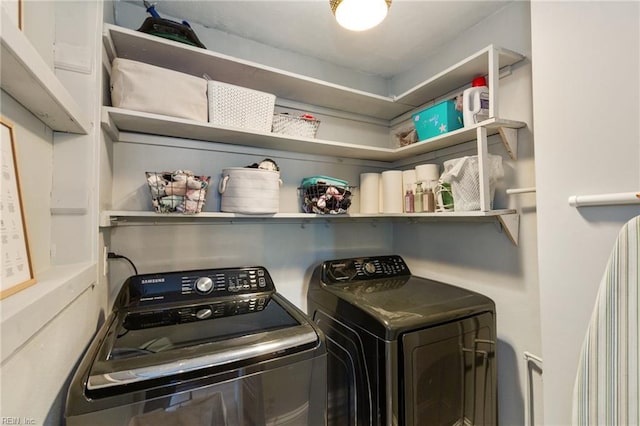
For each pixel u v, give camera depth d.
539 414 1.29
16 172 0.65
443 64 1.78
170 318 1.08
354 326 1.24
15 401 0.50
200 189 1.25
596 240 0.94
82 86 0.97
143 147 1.42
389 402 1.05
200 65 1.38
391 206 1.78
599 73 0.93
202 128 1.32
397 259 1.88
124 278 1.37
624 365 0.76
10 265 0.59
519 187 1.37
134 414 0.68
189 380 0.74
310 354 0.91
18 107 0.71
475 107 1.35
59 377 0.70
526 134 1.34
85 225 0.96
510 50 1.36
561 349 1.02
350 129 2.04
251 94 1.40
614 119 0.90
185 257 1.52
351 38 1.68
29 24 0.77
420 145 1.67
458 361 1.18
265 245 1.74
